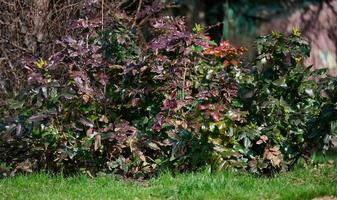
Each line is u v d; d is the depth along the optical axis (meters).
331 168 10.56
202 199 8.74
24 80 13.25
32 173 10.48
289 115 10.70
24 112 10.50
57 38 13.62
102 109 10.88
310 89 10.80
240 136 10.52
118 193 9.15
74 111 10.65
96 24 11.25
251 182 9.47
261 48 10.87
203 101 10.55
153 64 10.67
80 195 9.10
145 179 10.52
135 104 10.76
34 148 10.61
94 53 10.86
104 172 10.60
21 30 13.85
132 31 11.43
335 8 16.61
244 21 15.89
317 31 16.28
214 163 10.42
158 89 10.76
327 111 10.15
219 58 10.95
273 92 10.91
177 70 10.68
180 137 10.39
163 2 15.16
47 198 8.91
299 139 10.77
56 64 10.68
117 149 10.62
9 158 10.97
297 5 16.23
